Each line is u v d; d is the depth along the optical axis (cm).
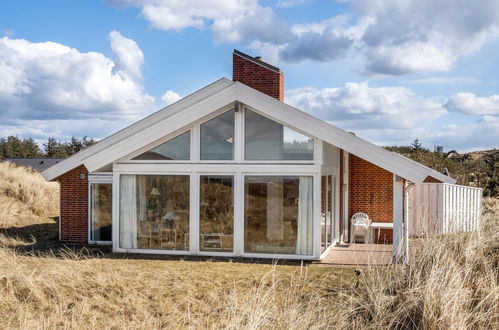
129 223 1670
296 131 1561
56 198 2838
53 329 815
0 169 3012
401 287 919
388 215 2077
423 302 817
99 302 969
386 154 1462
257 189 1583
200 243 1612
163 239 1644
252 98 1551
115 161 1662
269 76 1967
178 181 1639
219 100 1573
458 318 760
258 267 1372
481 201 2397
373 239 2053
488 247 996
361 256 1612
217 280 1155
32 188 2784
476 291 854
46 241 2023
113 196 1669
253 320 763
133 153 1659
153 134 1619
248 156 1588
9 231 2173
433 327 773
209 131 1617
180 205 1634
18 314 886
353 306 889
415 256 995
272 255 1553
